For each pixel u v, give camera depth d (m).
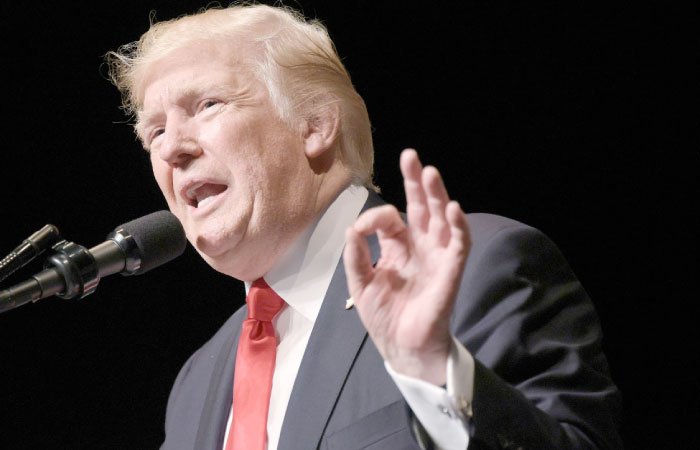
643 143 10.62
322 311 4.92
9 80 11.73
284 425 4.58
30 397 11.89
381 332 3.43
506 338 4.24
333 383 4.58
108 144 11.89
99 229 11.84
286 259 5.28
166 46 5.52
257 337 5.26
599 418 4.11
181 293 12.16
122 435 11.88
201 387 5.81
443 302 3.29
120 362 12.02
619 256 10.77
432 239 3.38
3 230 11.69
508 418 3.51
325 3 11.30
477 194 11.11
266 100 5.34
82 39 11.69
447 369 3.42
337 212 5.36
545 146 10.97
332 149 5.48
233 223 5.13
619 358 10.73
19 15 11.62
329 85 5.55
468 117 11.18
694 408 10.46
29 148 11.81
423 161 11.23
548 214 10.98
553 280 4.69
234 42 5.46
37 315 12.03
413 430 3.67
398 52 11.33
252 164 5.18
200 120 5.31
